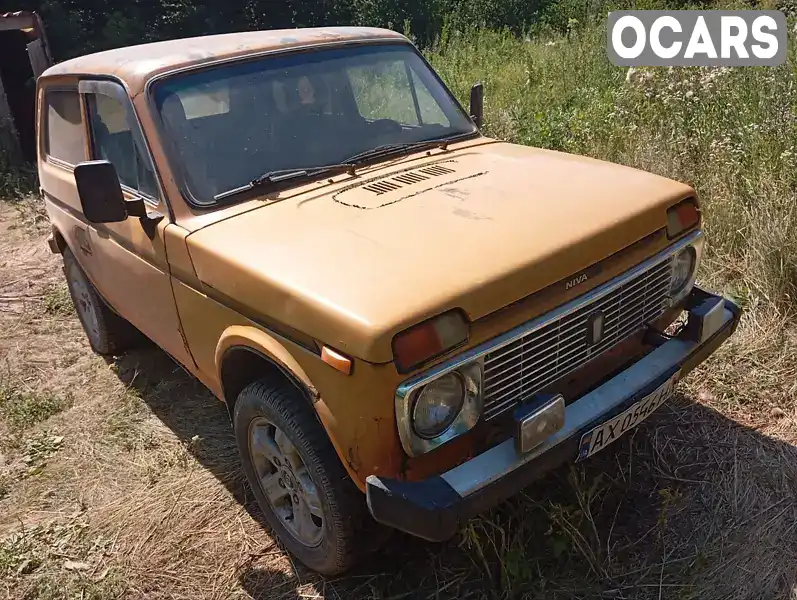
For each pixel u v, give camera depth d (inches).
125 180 141.6
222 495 141.9
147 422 168.2
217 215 120.1
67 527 137.8
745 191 198.2
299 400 107.4
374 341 85.1
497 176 126.6
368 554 111.2
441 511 87.7
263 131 131.6
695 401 147.9
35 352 206.5
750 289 175.5
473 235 102.7
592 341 106.3
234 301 108.6
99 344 197.0
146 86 128.9
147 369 190.2
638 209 111.3
